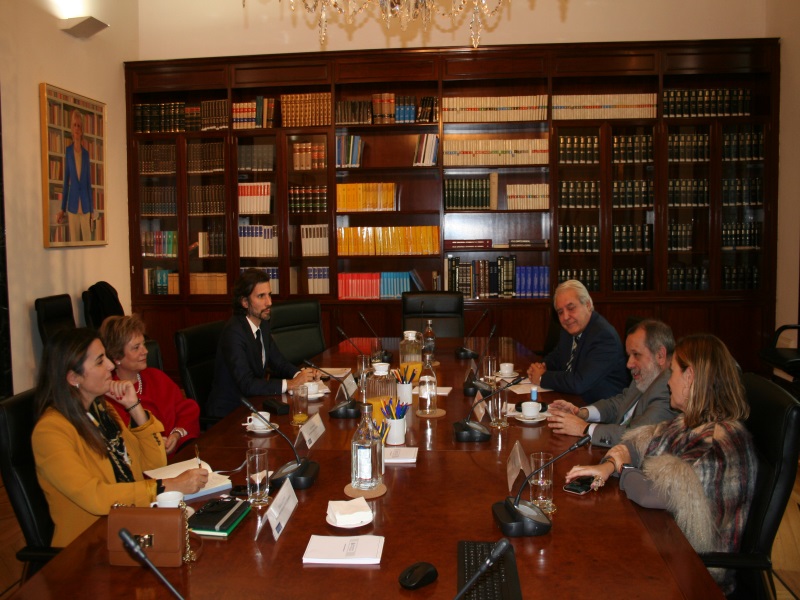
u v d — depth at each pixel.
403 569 1.43
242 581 1.40
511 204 5.97
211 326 3.69
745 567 1.70
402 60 5.80
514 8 5.94
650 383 2.58
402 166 5.97
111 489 1.83
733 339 5.84
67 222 5.24
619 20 5.89
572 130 5.83
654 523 1.67
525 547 1.53
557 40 5.93
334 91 5.91
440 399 2.93
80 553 1.55
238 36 6.20
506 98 5.83
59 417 1.97
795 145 5.41
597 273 5.92
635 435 2.07
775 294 5.77
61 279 5.22
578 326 3.23
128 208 6.19
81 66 5.47
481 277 6.03
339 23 6.08
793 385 4.81
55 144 5.09
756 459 1.85
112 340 2.82
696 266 5.84
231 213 6.07
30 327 4.86
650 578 1.39
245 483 1.96
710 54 5.63
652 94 5.73
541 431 2.45
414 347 3.60
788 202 5.55
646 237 5.85
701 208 5.80
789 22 5.44
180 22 6.26
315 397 2.96
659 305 5.86
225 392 3.36
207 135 6.05
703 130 5.77
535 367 3.35
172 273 6.24
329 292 6.10
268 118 6.00
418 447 2.26
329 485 1.93
